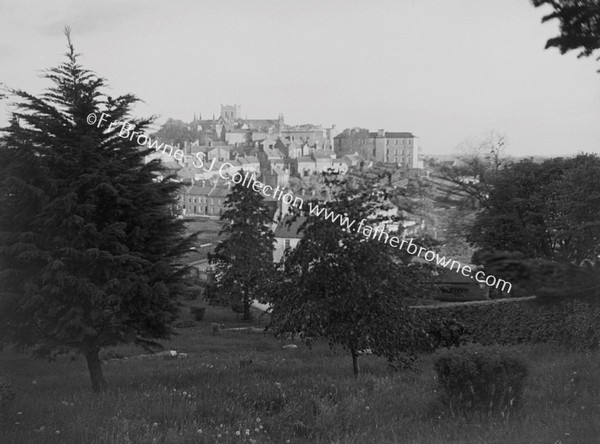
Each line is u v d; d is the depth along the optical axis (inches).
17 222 661.9
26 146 644.1
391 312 647.1
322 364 883.4
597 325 790.5
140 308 681.0
